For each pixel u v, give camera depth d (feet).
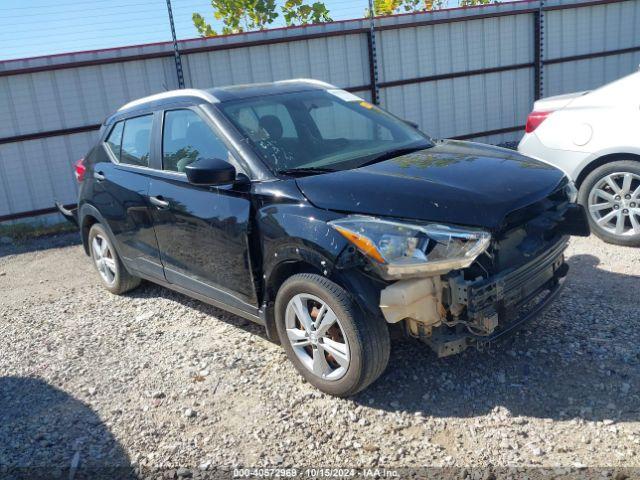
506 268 10.26
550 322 13.19
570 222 11.63
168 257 14.51
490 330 9.82
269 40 34.76
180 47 33.42
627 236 17.40
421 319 9.73
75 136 32.17
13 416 11.84
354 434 10.16
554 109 18.81
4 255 26.84
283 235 10.77
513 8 38.96
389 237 9.50
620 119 17.12
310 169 11.77
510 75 40.45
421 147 13.37
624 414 9.90
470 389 11.02
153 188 14.44
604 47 41.96
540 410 10.25
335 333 10.84
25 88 30.86
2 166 31.09
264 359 12.96
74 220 20.17
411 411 10.59
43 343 15.31
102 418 11.46
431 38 38.09
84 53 31.53
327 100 14.65
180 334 14.80
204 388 12.09
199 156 13.33
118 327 15.76
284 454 9.86
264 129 12.92
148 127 15.30
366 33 36.70
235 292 12.62
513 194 10.34
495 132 40.96
